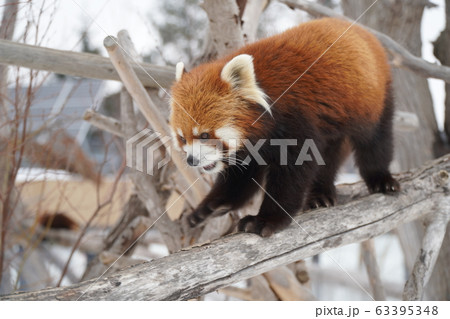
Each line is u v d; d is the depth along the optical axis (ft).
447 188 3.96
